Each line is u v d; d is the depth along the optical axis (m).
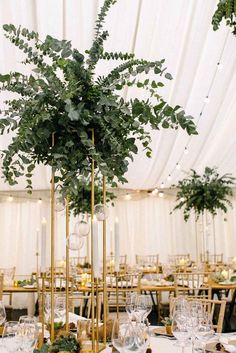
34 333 1.78
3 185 8.85
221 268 7.27
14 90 1.89
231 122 6.57
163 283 6.02
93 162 1.91
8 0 3.76
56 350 1.74
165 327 2.45
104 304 2.01
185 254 10.59
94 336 1.86
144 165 8.09
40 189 9.79
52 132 1.86
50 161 1.93
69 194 1.94
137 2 3.90
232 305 6.05
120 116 1.92
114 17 4.04
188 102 5.78
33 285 6.08
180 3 4.00
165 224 10.73
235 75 5.30
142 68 1.92
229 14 1.87
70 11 3.93
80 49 4.39
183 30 4.36
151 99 5.50
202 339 1.89
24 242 9.84
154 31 4.30
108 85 1.92
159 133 6.39
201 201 8.72
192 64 4.88
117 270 2.45
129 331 1.66
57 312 2.60
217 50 4.84
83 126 1.84
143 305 2.61
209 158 8.24
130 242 10.55
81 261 9.83
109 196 5.39
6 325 1.91
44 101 1.83
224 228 10.62
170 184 10.34
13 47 4.32
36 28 4.10
